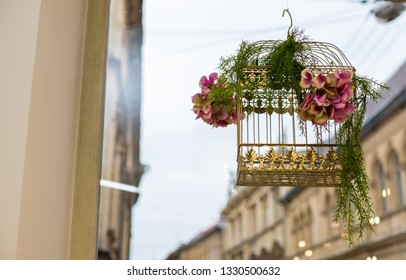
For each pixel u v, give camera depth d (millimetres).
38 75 1854
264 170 1754
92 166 2045
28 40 1869
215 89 1844
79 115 2070
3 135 1774
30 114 1800
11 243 1690
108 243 2842
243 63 1844
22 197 1730
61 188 1937
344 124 1812
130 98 2879
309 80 1726
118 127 2855
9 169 1748
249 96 1841
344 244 3451
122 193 2908
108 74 2762
